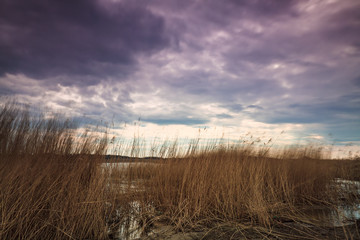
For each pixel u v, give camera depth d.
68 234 2.79
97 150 4.46
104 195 3.63
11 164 3.56
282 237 3.05
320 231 3.24
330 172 7.11
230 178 4.56
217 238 3.01
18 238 2.54
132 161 4.50
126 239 2.92
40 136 4.55
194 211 3.82
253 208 3.98
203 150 5.47
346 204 4.73
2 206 2.70
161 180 4.46
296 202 5.04
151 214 3.77
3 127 4.41
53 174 3.66
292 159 7.75
